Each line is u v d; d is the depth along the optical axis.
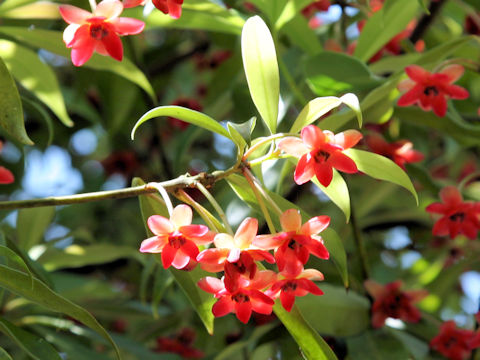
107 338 0.53
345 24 0.74
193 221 0.68
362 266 0.70
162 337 0.79
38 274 0.60
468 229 0.64
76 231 0.77
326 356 0.55
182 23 0.66
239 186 0.56
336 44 0.72
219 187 0.79
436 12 0.77
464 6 0.77
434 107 0.61
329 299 0.68
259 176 0.58
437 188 0.71
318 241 0.50
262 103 0.54
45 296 0.52
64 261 0.74
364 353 0.66
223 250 0.49
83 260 0.75
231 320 0.80
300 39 0.71
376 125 0.72
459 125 0.69
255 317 0.75
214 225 0.51
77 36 0.52
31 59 0.64
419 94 0.60
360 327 0.68
